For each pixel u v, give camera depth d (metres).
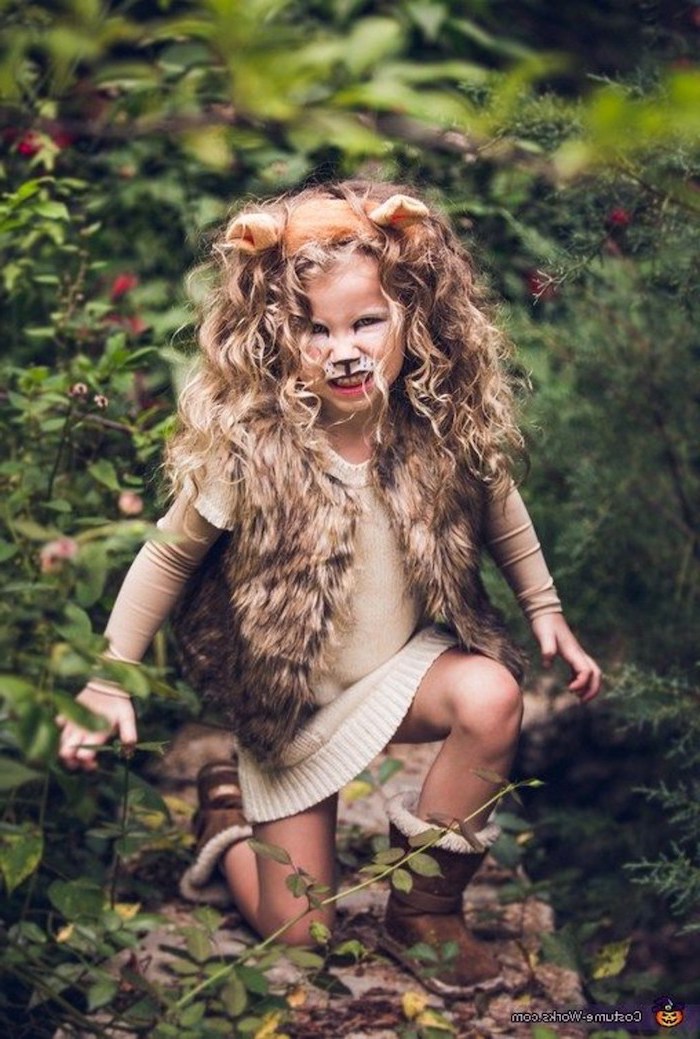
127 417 3.64
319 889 2.64
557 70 4.34
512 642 2.96
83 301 4.07
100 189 4.42
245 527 2.78
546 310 4.39
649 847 4.16
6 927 2.99
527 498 4.25
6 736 2.56
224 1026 2.55
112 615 2.87
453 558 2.83
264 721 2.86
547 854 4.30
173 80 4.03
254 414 2.78
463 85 3.89
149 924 2.69
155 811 3.03
